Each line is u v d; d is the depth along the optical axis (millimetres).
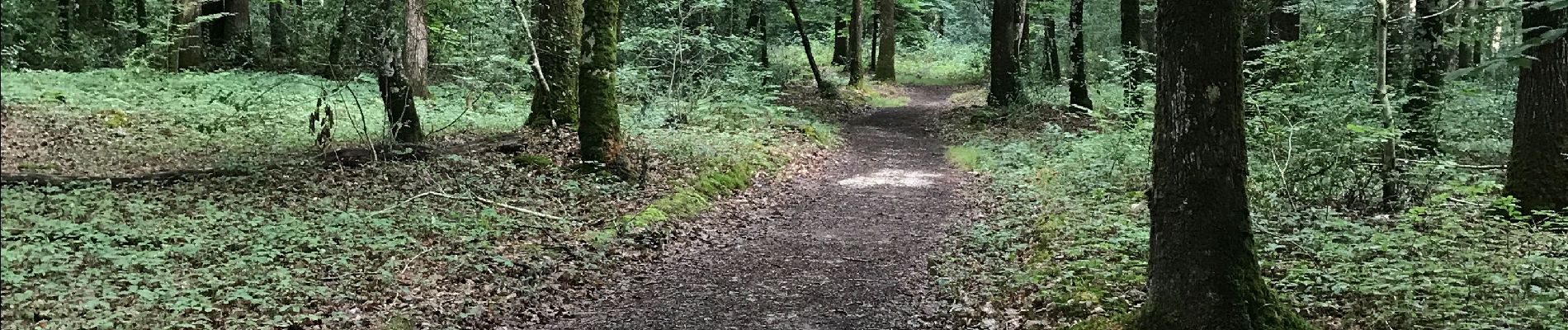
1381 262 6844
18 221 7699
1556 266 6707
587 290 7492
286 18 26297
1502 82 17172
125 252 7086
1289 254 7594
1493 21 13531
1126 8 20484
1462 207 9102
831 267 8508
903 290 7613
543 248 8414
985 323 6355
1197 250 5023
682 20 19297
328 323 5953
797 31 40875
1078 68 21656
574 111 14586
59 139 11773
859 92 29172
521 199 10336
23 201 8391
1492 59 4793
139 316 5668
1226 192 4996
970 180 14250
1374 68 12445
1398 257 7059
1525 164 9297
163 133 13172
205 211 8680
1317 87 10742
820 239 9883
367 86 19672
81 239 7281
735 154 14195
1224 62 4887
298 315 5961
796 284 7871
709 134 16078
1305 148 9656
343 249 7660
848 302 7258
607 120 11875
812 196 12922
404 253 7703
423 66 19250
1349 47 12242
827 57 40406
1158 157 5203
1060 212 10055
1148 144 12000
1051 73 26969
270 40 27594
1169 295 5160
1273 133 9719
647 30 19438
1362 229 7848
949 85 35250
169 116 14508
